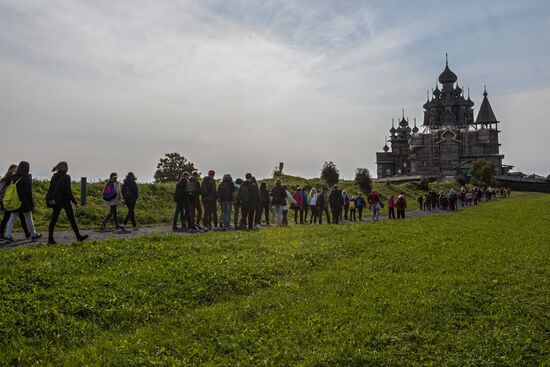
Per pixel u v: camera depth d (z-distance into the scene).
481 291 14.11
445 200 58.12
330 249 19.66
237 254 17.50
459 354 10.04
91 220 28.03
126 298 12.39
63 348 9.96
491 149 183.25
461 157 178.75
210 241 19.58
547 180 151.88
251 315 11.90
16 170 20.30
